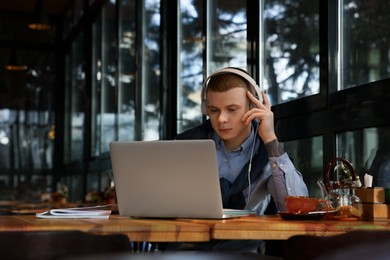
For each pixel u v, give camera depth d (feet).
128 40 25.71
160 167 7.54
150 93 22.93
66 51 38.65
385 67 10.37
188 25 19.63
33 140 38.83
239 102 8.41
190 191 7.40
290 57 13.38
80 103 34.30
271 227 6.22
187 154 7.32
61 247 4.79
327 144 11.52
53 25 39.78
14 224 6.40
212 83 8.54
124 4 26.40
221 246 8.23
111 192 19.66
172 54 20.72
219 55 17.17
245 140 8.71
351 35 11.40
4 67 38.81
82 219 7.50
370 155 10.40
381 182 10.07
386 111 9.91
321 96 11.80
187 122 19.76
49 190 38.91
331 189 7.84
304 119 12.37
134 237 6.05
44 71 39.29
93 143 31.32
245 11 15.56
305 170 12.46
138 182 7.73
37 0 28.63
